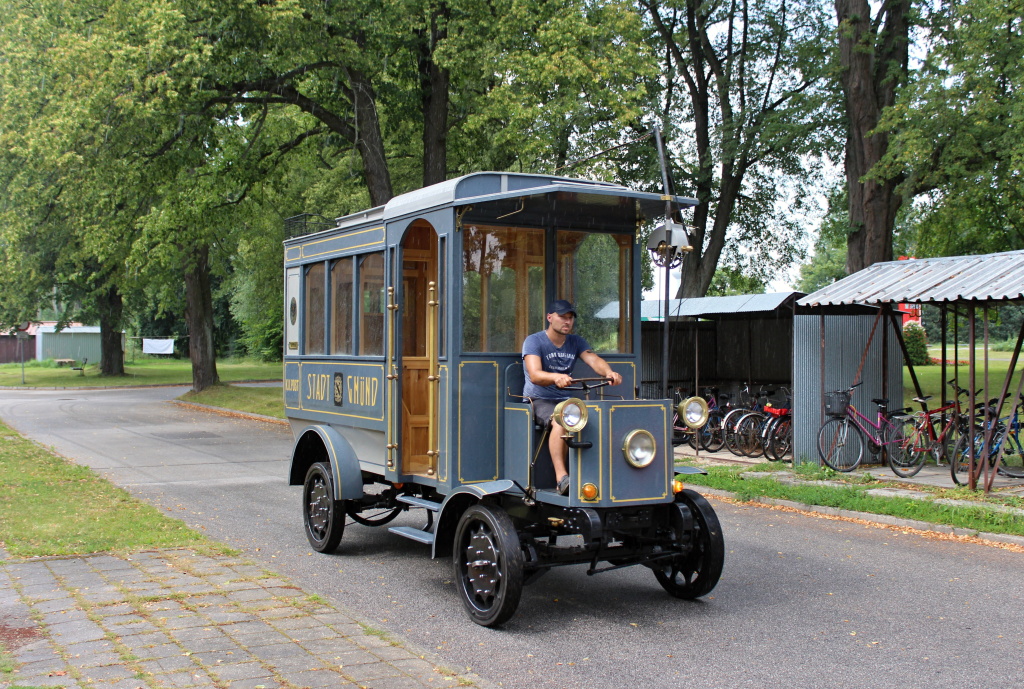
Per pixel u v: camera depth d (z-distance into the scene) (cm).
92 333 6488
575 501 571
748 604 650
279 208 2811
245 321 6253
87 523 860
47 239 2542
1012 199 2020
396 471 730
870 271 1316
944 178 1953
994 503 1000
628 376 723
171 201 1927
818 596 671
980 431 1229
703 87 2686
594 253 711
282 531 912
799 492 1085
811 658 527
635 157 2555
